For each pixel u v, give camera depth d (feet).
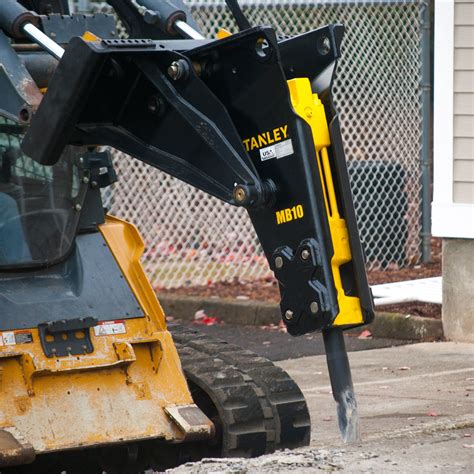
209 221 110.22
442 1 81.87
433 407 63.62
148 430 48.06
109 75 45.55
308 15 110.22
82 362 48.14
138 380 49.08
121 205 109.09
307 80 42.68
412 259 112.88
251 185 42.75
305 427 52.08
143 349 49.73
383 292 93.45
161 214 109.40
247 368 53.67
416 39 112.47
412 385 70.08
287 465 44.14
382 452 45.55
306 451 46.26
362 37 111.75
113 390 48.44
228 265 109.09
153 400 48.83
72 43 43.62
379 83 112.78
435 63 82.28
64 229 51.13
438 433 50.78
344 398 44.14
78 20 51.37
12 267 49.93
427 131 111.65
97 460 53.11
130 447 50.62
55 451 46.24
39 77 49.62
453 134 82.02
